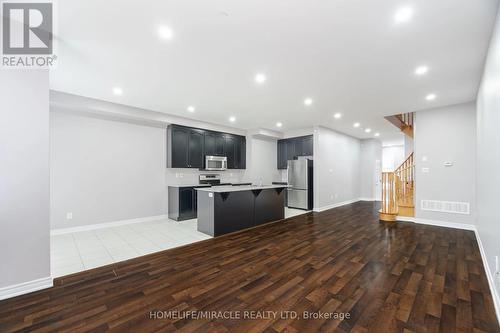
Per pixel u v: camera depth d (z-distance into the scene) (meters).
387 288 2.27
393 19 1.96
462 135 4.41
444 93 3.78
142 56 2.60
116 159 4.83
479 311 1.90
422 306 1.97
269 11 1.87
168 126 5.58
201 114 5.23
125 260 2.99
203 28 2.10
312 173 6.85
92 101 4.13
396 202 5.32
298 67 2.86
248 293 2.19
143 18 1.96
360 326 1.71
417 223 4.95
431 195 4.79
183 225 4.89
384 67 2.85
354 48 2.43
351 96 3.94
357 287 2.29
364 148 9.06
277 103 4.35
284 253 3.23
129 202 5.02
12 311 1.90
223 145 6.58
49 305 1.98
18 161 2.11
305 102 4.30
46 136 2.25
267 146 7.70
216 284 2.36
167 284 2.36
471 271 2.62
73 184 4.30
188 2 1.77
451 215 4.56
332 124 6.29
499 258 1.98
